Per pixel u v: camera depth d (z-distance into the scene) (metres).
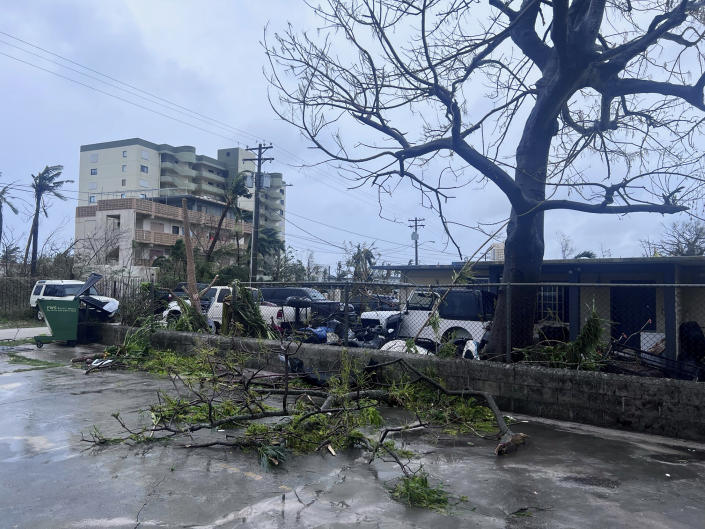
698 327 8.87
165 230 53.44
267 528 3.38
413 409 6.85
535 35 9.41
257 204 36.72
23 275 26.64
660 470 4.70
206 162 76.56
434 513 3.68
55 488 3.99
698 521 3.62
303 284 9.25
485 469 4.66
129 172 71.62
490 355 8.05
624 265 12.42
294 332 9.00
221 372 7.95
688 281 12.42
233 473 4.41
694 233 27.62
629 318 12.59
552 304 13.35
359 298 10.71
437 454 5.12
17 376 8.84
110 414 6.29
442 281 17.33
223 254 38.78
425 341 10.66
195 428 5.38
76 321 12.55
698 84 8.70
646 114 9.96
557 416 6.59
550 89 8.50
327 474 4.45
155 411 6.00
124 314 12.86
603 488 4.22
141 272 39.69
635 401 6.09
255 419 5.79
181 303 11.89
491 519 3.60
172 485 4.10
